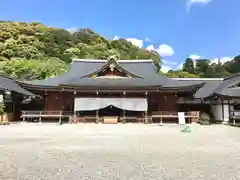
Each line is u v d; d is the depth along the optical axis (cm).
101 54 7000
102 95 2809
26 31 7475
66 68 5450
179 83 2908
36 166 682
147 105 2775
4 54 6025
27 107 3309
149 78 3025
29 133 1611
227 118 2688
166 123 2642
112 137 1397
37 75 4816
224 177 577
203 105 3159
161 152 905
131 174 600
